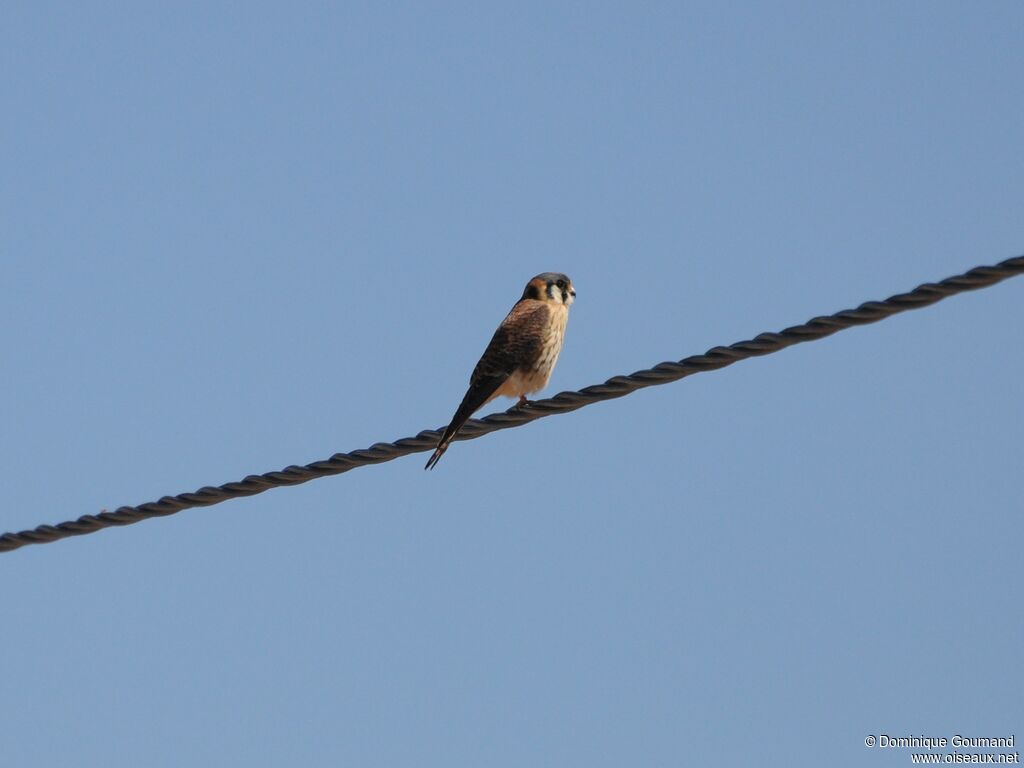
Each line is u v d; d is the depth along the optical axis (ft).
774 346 38.34
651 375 40.93
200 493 47.52
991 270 34.32
